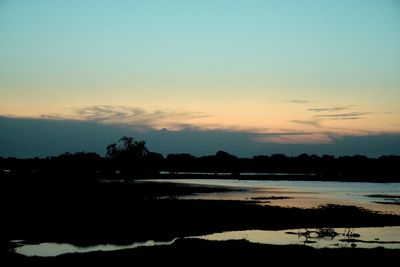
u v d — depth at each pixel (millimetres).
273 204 57906
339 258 25188
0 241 31219
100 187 82188
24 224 37500
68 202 53719
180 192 77062
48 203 52000
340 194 84062
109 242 31625
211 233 35531
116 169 124812
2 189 68375
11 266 23000
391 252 26875
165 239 33000
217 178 165375
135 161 125750
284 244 30609
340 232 36625
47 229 35688
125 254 25516
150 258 24656
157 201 57781
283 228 38312
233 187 100688
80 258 24578
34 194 62375
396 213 49656
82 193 67000
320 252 26609
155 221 40656
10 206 48000
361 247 30188
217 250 26641
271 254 25875
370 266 23688
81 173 107062
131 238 33125
